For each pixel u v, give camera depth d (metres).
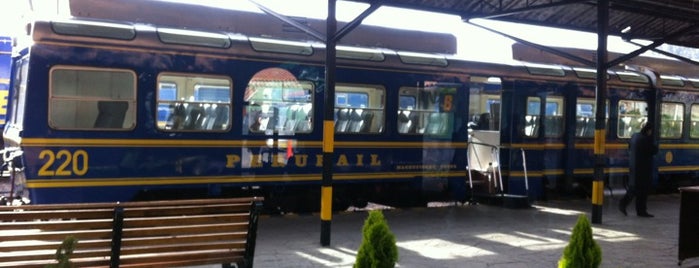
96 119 8.00
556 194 13.20
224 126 8.89
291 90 9.42
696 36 14.21
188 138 8.60
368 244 4.54
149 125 8.32
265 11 8.38
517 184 12.02
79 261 4.69
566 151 12.71
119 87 8.14
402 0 9.90
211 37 8.79
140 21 8.73
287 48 9.38
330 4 7.60
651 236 8.92
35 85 7.61
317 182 9.67
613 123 13.34
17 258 4.49
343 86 9.83
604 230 9.40
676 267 7.05
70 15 8.25
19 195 8.20
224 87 8.88
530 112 12.18
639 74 13.93
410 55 10.58
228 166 8.91
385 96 10.26
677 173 14.43
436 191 10.94
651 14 11.68
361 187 10.48
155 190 8.44
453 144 11.09
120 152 8.14
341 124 9.85
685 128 14.54
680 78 14.57
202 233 5.12
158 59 8.35
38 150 7.64
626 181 13.67
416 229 9.14
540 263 7.05
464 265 6.89
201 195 8.94
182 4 9.05
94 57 7.94
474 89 12.84
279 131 9.32
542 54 12.88
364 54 10.05
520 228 9.38
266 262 6.84
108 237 4.76
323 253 7.34
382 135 10.23
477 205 11.89
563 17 12.28
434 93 10.80
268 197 9.77
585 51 13.54
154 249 4.95
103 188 8.03
